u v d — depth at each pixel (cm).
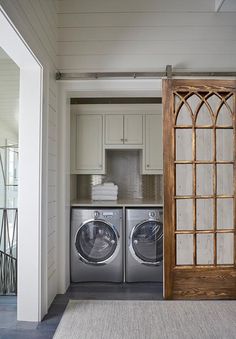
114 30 326
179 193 302
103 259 349
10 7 184
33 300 251
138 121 404
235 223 300
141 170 416
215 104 304
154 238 351
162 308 274
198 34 326
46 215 266
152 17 327
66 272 327
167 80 303
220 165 304
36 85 257
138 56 326
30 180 254
